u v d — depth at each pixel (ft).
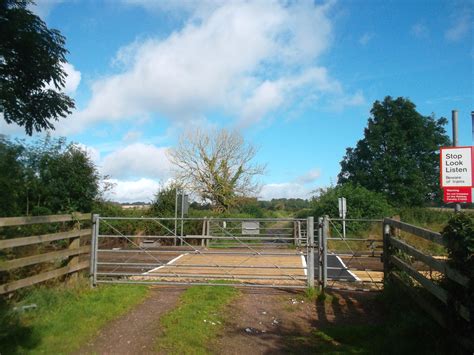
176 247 51.67
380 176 114.21
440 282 19.72
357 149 125.29
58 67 37.55
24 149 46.14
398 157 115.03
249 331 22.00
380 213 81.25
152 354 18.48
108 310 24.13
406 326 19.70
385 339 19.56
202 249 55.36
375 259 50.16
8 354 17.25
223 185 104.17
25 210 49.85
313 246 30.37
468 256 15.57
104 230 65.00
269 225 101.30
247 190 106.11
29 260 24.77
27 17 32.99
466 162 24.71
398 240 27.09
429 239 20.33
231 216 84.89
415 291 22.59
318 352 19.13
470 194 24.49
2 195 31.91
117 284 31.48
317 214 85.51
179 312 24.32
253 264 43.19
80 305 24.75
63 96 39.81
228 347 19.72
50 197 54.60
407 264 25.07
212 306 25.76
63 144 59.82
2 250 25.79
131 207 82.07
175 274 32.73
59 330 20.48
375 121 122.01
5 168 34.73
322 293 28.73
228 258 48.47
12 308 21.50
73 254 29.30
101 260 46.39
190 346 19.34
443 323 17.70
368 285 32.07
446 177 24.90
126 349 18.97
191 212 84.33
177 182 92.17
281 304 27.14
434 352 17.01
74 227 30.40
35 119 39.52
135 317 23.56
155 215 78.38
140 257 48.96
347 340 20.76
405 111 118.32
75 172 59.21
